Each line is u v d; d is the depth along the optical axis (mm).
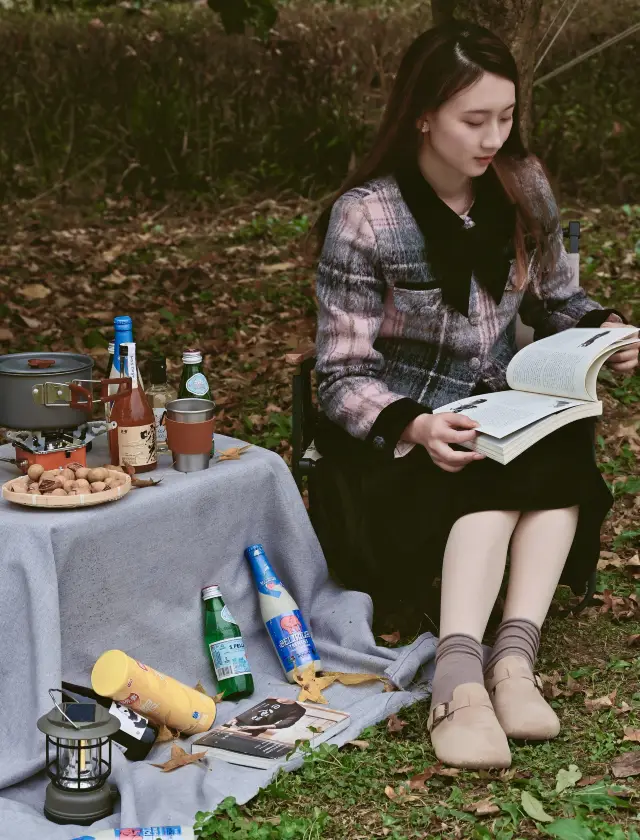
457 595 2738
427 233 3008
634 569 3629
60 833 2275
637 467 4574
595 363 2902
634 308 6887
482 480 2842
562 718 2750
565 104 10508
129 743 2580
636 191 10000
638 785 2449
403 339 3100
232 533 3012
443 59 2842
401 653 3006
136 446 2885
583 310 3303
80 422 2801
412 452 2984
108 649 2719
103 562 2646
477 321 3082
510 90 2850
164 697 2656
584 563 3000
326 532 3297
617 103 10516
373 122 10648
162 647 2850
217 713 2836
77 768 2350
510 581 2869
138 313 7156
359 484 3111
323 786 2482
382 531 3088
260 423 5176
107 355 6172
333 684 2967
